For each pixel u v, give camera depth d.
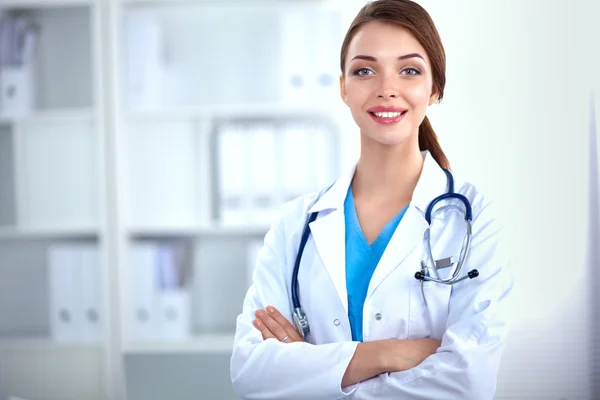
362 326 1.20
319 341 1.24
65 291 2.66
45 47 2.89
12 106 2.69
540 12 2.60
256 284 1.33
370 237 1.24
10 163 2.96
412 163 1.24
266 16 2.85
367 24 1.17
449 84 2.65
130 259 2.65
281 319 1.28
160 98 2.74
